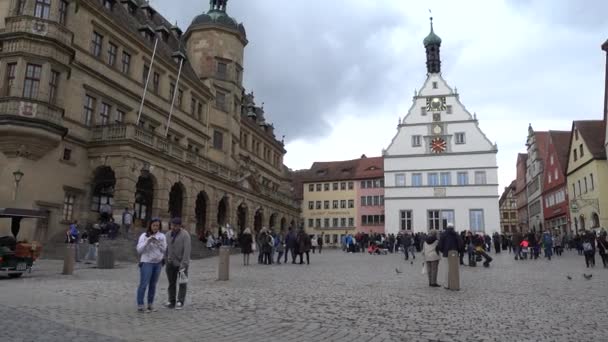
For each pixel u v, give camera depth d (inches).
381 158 3467.0
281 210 2546.8
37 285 553.3
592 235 954.7
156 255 384.8
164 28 1815.9
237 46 2166.6
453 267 543.8
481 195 2352.4
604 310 402.0
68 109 1216.8
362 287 565.6
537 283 620.4
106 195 1359.5
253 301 442.3
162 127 1627.7
